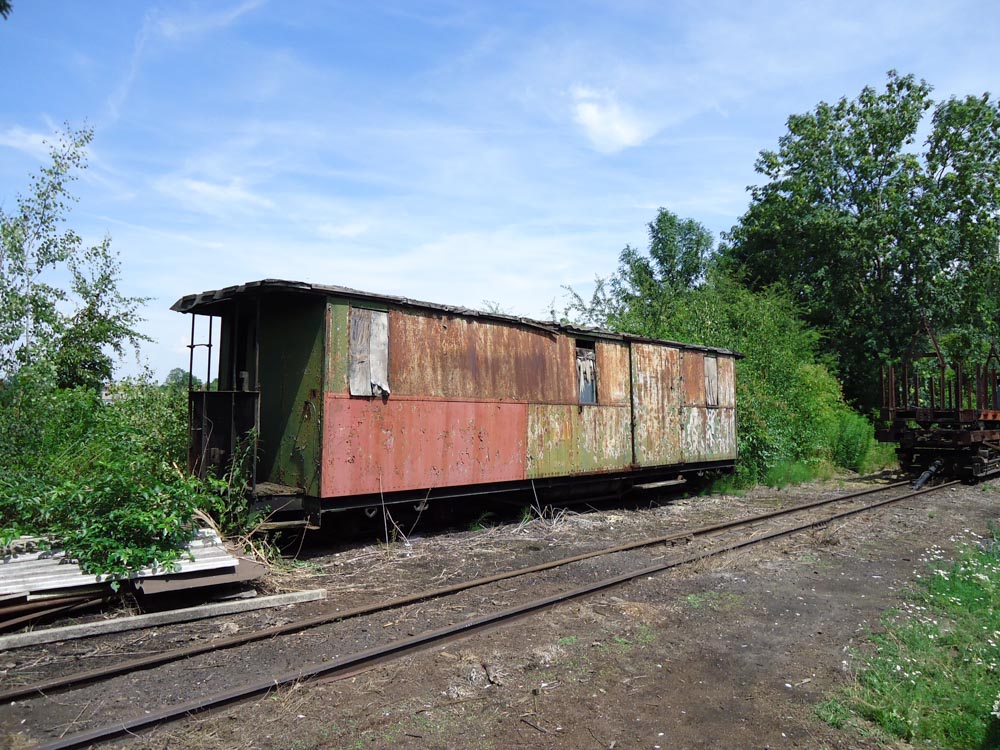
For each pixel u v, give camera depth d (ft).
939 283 86.79
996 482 55.83
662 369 43.88
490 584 22.74
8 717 12.70
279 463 27.37
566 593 20.84
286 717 12.84
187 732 12.21
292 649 16.30
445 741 12.25
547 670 15.53
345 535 28.99
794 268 95.86
